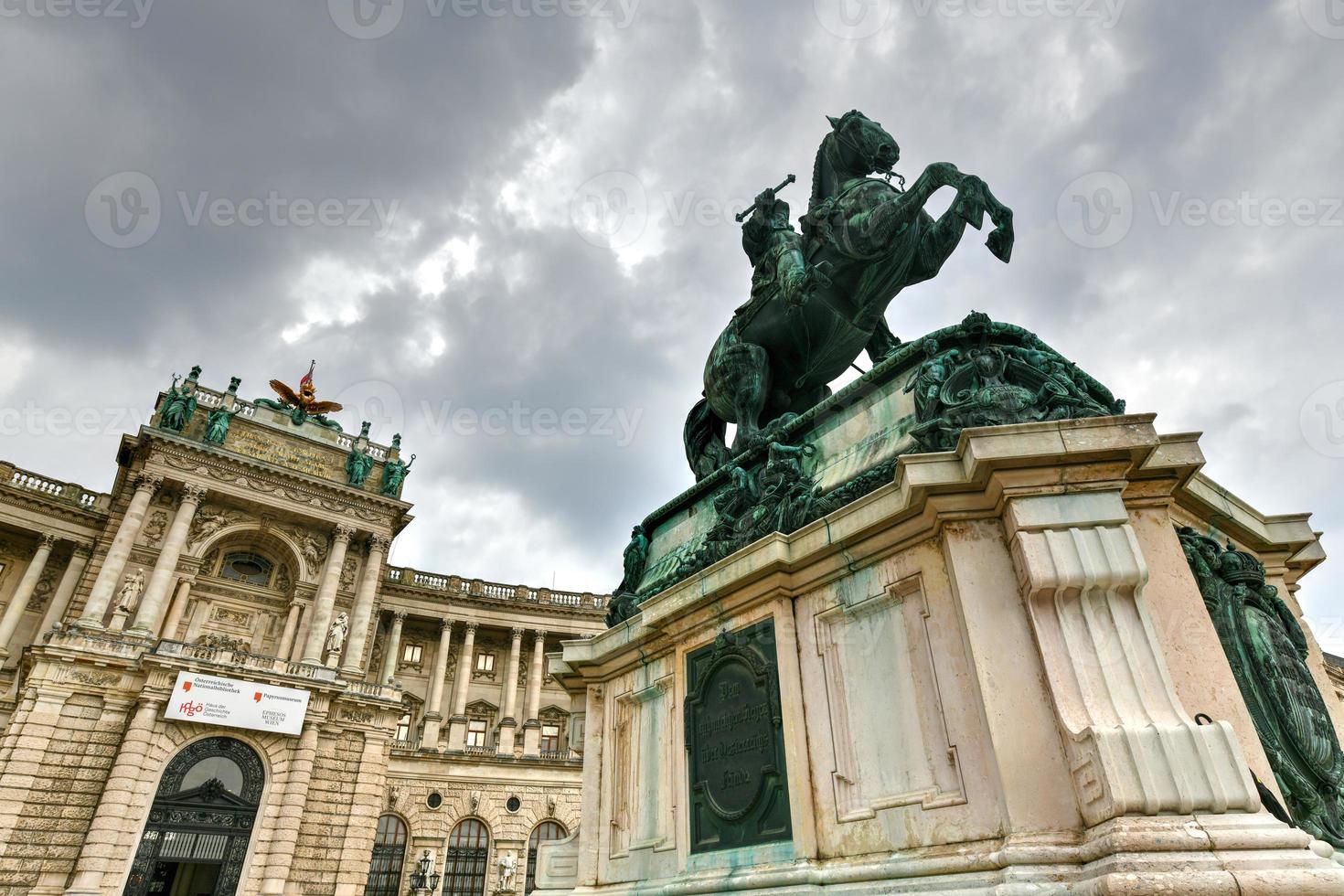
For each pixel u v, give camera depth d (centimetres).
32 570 3981
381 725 3797
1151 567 336
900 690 363
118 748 3114
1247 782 260
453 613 5081
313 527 4344
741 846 395
